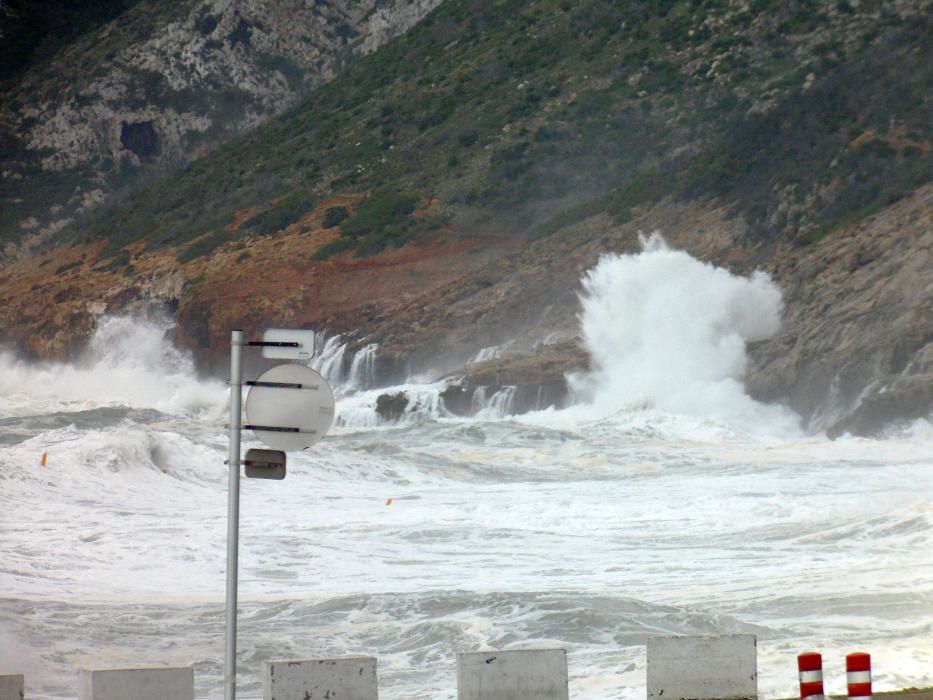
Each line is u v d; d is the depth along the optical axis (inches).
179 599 1470.2
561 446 3735.2
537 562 1732.3
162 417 4466.0
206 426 3973.9
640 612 1317.7
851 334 4466.0
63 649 1206.9
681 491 2568.9
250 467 776.9
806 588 1437.0
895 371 4158.5
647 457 3385.8
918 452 3356.3
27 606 1401.3
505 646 1199.6
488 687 717.3
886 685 952.9
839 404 4252.0
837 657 1069.1
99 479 2608.3
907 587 1413.6
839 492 2469.2
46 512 2257.6
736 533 1936.5
